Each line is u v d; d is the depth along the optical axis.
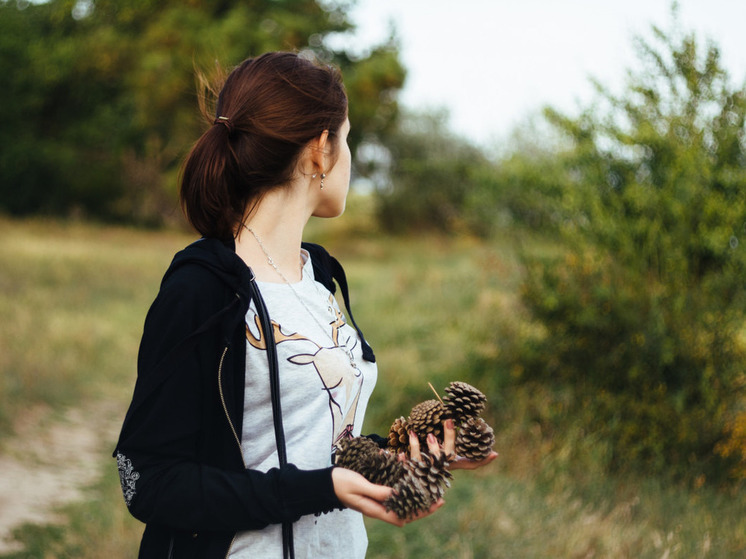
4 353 6.39
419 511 1.13
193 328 1.16
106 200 24.69
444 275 11.02
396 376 6.08
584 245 4.88
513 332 5.29
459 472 4.47
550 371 4.98
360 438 1.22
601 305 4.70
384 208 24.47
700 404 4.46
